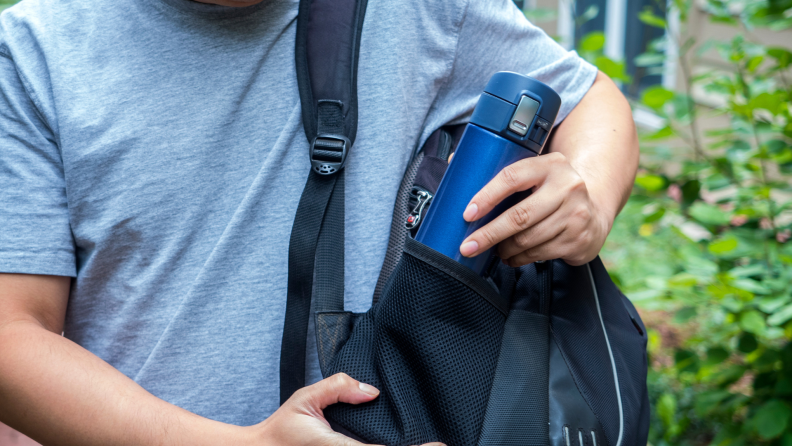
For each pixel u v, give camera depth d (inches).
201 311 35.5
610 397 31.8
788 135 77.2
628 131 40.0
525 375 29.7
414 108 37.9
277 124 35.9
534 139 28.9
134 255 35.5
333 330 32.3
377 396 28.8
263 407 36.4
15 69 34.0
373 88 36.7
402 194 37.2
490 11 39.0
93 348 37.2
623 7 223.1
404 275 29.0
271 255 35.8
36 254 33.1
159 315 36.1
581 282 35.3
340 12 36.1
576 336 33.2
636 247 160.1
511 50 40.1
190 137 34.8
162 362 35.6
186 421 30.5
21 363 29.9
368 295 36.8
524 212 28.4
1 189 32.8
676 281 76.2
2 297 32.3
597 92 42.1
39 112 33.7
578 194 29.2
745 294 73.5
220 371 35.9
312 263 33.2
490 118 28.8
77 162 33.5
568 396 31.0
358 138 36.5
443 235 29.0
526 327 31.7
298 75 35.3
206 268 35.2
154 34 34.6
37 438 30.8
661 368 120.1
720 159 88.7
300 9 36.0
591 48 92.6
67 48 34.1
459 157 29.3
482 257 29.6
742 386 108.4
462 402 28.1
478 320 29.3
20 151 33.5
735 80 88.1
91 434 29.8
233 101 35.1
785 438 78.0
